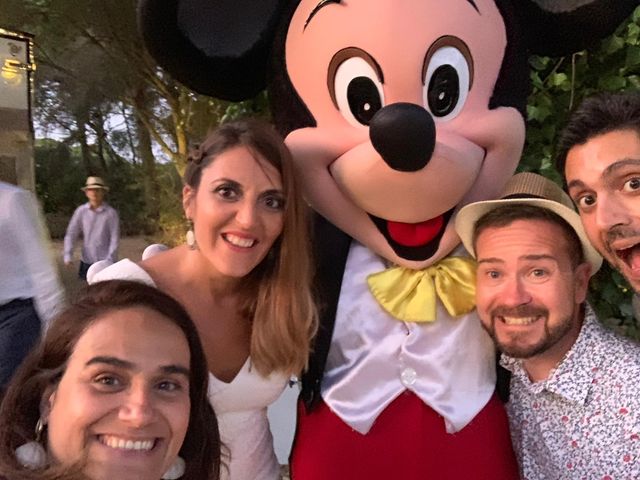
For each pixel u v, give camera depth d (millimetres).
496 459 888
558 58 1230
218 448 689
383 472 881
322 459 898
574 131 734
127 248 5340
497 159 909
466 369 897
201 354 662
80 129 6125
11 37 3178
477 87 900
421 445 875
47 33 4031
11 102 3182
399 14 857
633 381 724
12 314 1224
